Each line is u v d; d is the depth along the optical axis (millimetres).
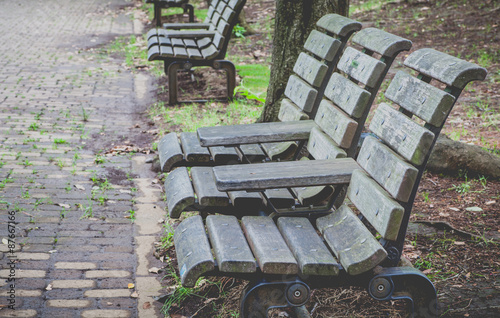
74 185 4629
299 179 2525
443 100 2223
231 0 7016
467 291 3033
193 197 2859
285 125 3355
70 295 3148
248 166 2641
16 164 4969
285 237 2545
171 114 6555
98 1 16328
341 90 3100
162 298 3152
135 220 4109
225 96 7246
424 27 10781
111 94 7418
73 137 5766
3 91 7207
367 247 2303
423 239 3645
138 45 10359
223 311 3016
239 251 2334
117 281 3324
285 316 2949
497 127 5883
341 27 3283
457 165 4695
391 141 2494
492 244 3533
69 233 3857
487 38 9695
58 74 8227
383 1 13172
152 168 5070
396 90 2613
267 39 10984
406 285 2406
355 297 3070
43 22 12656
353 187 2613
